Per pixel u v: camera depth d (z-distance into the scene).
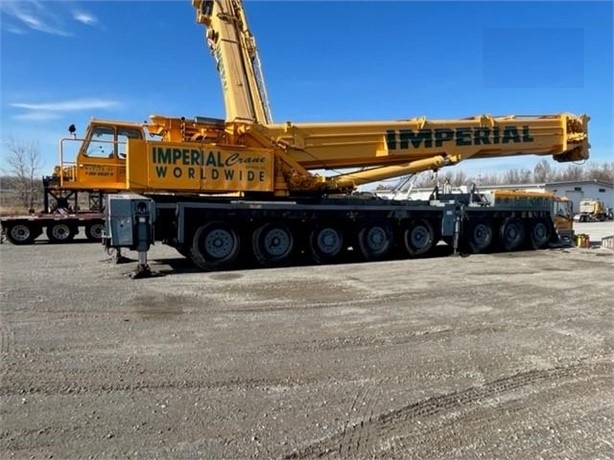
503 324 5.68
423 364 4.33
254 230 10.48
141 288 7.79
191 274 9.35
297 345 4.84
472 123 12.73
